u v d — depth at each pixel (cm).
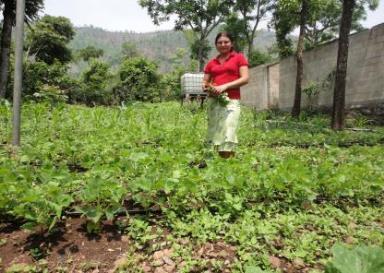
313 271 252
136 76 3216
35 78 2431
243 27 3234
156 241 291
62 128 767
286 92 2059
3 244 279
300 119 1503
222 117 510
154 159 467
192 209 340
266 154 591
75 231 299
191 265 258
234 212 336
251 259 265
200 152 568
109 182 310
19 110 568
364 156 638
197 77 1764
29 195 278
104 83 3091
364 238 313
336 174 402
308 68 1856
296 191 376
